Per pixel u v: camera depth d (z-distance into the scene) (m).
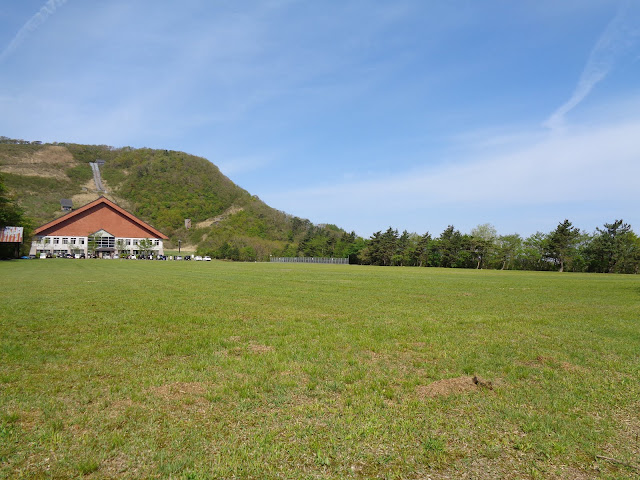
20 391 6.30
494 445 4.81
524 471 4.27
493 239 98.88
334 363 8.01
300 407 5.77
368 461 4.40
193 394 6.24
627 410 5.95
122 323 11.97
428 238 104.00
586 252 82.69
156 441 4.71
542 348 9.61
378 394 6.38
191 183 171.00
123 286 23.67
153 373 7.24
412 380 7.04
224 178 186.12
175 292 20.77
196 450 4.52
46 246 94.00
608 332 11.70
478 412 5.76
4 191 70.25
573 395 6.50
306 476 4.07
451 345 9.73
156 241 106.75
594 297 21.86
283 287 24.88
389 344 9.69
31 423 5.16
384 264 110.25
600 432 5.20
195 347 9.22
